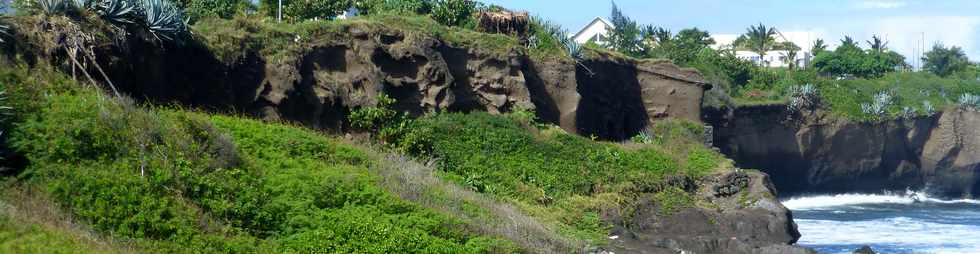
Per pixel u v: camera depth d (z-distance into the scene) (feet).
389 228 68.44
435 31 116.47
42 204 59.72
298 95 100.99
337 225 68.23
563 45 131.95
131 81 86.33
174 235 60.90
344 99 104.94
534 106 121.39
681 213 104.99
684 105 144.56
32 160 63.98
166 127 72.43
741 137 185.78
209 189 66.85
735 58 212.84
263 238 66.23
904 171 212.23
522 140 110.93
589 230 93.35
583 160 111.86
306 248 64.85
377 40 109.81
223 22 99.86
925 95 220.84
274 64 100.01
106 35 82.89
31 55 77.56
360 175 79.97
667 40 226.79
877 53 280.51
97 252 54.39
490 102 119.55
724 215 105.70
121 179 63.36
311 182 74.49
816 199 197.67
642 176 111.24
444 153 103.86
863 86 217.36
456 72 118.01
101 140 66.90
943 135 215.31
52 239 54.13
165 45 89.92
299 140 85.97
